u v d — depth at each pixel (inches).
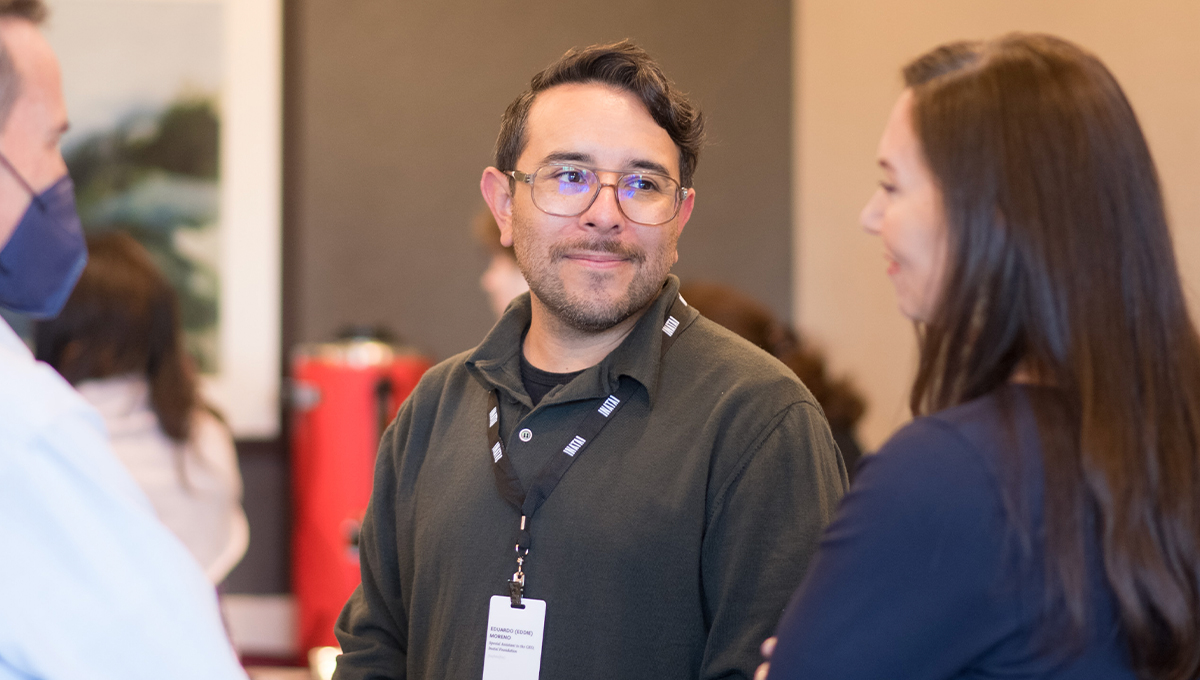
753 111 183.2
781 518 51.3
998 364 37.5
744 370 55.3
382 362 159.3
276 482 175.9
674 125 57.2
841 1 177.5
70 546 36.3
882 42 173.0
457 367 63.2
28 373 38.1
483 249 166.1
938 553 35.0
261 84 174.6
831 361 177.6
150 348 102.8
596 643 51.5
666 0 181.8
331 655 119.7
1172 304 36.2
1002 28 152.3
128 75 171.9
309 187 177.3
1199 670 34.5
